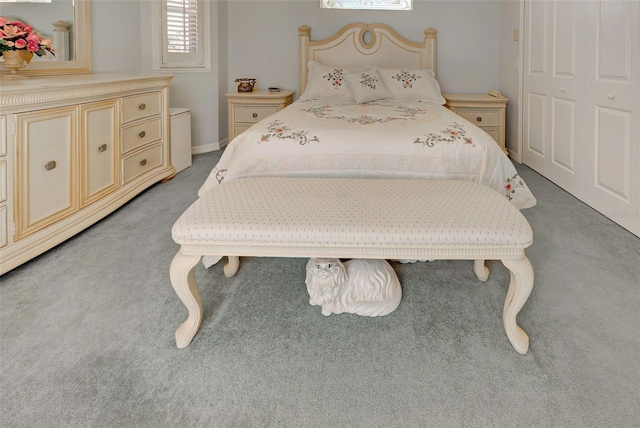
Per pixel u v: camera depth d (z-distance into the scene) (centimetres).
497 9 434
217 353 129
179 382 116
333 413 105
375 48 435
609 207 244
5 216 170
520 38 383
